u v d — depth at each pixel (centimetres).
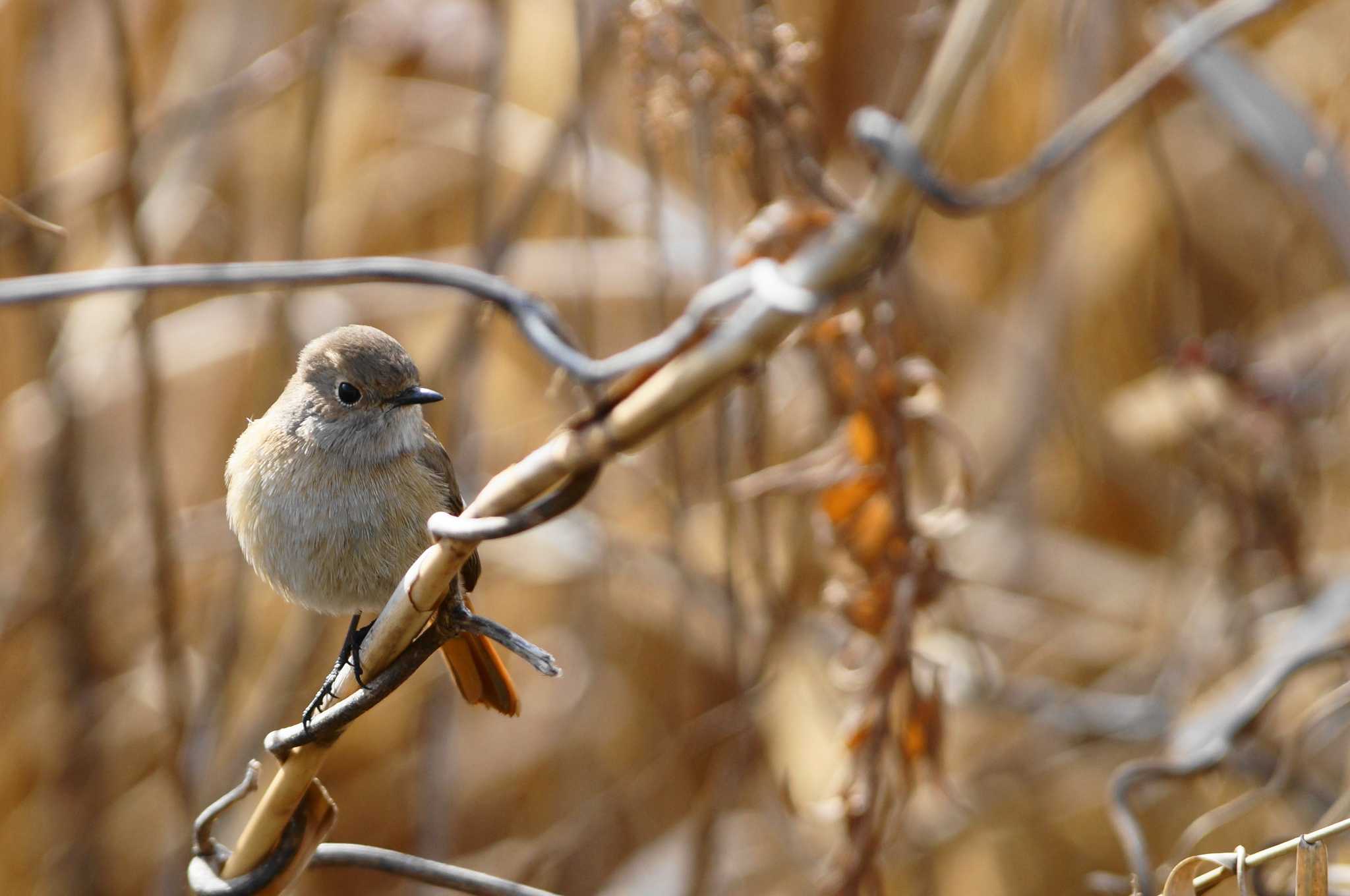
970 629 969
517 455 1089
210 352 1077
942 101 388
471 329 955
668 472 1034
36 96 1017
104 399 1052
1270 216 1178
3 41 1006
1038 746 1042
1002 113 1114
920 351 1045
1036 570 1116
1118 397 1109
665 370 399
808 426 915
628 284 1031
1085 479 1157
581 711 1067
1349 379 1072
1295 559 1010
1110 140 1136
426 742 988
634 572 1029
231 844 938
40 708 1028
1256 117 969
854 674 744
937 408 724
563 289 1061
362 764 1104
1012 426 1105
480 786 1093
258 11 1105
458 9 1121
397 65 1157
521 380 1103
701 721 948
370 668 455
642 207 1031
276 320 994
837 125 1087
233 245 1098
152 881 1015
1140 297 1145
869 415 715
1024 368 1103
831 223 670
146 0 1091
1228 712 914
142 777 1048
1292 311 1165
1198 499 1118
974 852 1022
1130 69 1123
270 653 1054
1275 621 1034
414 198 1127
